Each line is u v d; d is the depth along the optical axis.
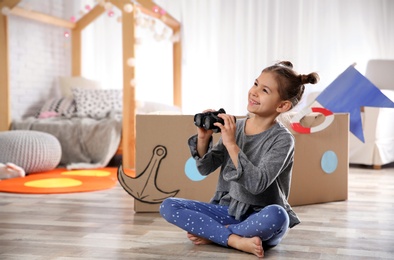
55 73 5.28
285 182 1.95
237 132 1.97
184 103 5.19
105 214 2.59
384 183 3.64
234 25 5.11
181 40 5.09
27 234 2.18
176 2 5.17
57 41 5.29
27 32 4.88
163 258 1.85
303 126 2.78
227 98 5.15
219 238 1.96
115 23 5.36
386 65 4.88
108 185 3.42
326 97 2.64
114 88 5.43
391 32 5.02
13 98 4.73
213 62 5.18
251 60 5.11
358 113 2.59
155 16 4.61
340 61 5.06
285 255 1.90
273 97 1.87
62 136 4.42
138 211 2.62
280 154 1.83
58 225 2.35
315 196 2.88
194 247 1.99
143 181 2.62
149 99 5.38
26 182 3.51
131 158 4.32
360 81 2.58
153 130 2.62
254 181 1.78
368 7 5.02
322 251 1.96
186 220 1.99
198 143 1.95
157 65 5.35
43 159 3.93
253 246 1.87
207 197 2.64
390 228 2.34
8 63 4.48
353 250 1.98
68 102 4.93
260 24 5.07
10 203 2.86
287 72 1.88
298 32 5.01
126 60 4.26
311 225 2.38
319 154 2.88
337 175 2.96
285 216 1.85
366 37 5.04
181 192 2.64
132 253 1.91
